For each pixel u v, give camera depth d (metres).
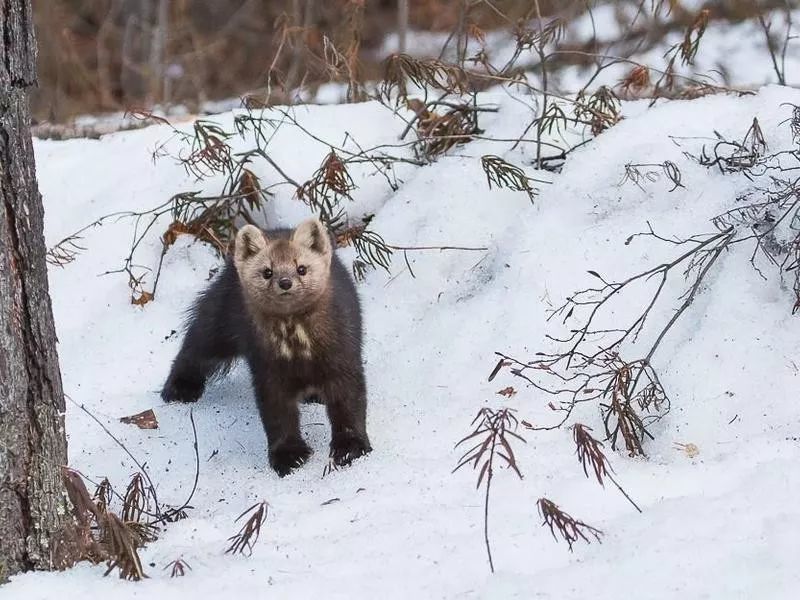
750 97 12.70
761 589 6.70
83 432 10.47
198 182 13.46
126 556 7.30
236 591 7.07
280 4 24.45
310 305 9.82
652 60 18.30
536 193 12.34
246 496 9.12
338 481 9.05
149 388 11.56
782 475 8.03
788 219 10.52
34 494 7.46
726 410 9.30
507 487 8.45
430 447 9.50
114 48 24.28
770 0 18.72
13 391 7.30
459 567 7.32
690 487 8.25
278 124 13.79
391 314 11.82
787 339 9.69
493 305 11.20
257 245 10.01
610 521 7.77
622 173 11.98
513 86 15.27
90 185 13.80
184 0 24.33
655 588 6.82
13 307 7.26
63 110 21.31
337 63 14.83
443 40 22.78
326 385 9.93
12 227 7.23
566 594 6.83
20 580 7.32
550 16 20.45
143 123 15.95
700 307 10.33
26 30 7.18
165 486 9.49
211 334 11.13
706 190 11.39
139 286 12.77
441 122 13.54
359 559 7.51
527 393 10.05
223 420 10.77
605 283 10.27
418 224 12.45
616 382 9.48
